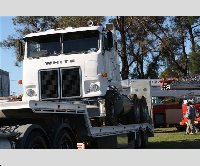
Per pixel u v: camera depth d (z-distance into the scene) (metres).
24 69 11.36
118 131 11.40
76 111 8.46
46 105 7.24
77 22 30.53
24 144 6.45
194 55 39.59
